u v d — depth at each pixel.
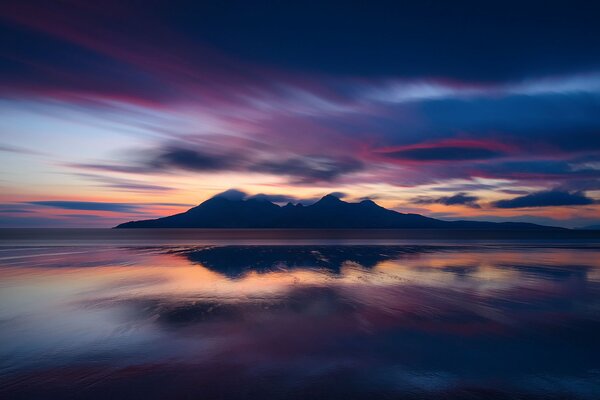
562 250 42.94
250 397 6.30
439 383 6.89
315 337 9.52
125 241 64.69
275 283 17.70
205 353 8.35
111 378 7.05
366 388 6.66
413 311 12.28
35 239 75.38
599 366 7.74
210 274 20.73
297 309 12.48
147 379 7.00
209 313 11.90
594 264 26.89
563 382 6.97
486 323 10.90
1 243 56.31
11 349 8.61
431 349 8.68
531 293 15.55
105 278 19.17
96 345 8.88
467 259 30.42
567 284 17.88
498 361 7.98
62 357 8.11
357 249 42.41
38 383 6.84
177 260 28.75
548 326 10.62
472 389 6.66
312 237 92.38
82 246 48.06
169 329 10.16
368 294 15.10
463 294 15.23
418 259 30.27
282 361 7.89
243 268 23.53
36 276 19.88
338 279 19.05
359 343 9.08
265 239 76.50
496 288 16.67
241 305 13.05
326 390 6.57
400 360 7.98
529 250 42.78
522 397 6.38
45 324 10.64
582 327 10.55
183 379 7.00
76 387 6.67
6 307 12.74
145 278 19.20
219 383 6.84
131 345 8.88
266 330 10.09
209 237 91.31
